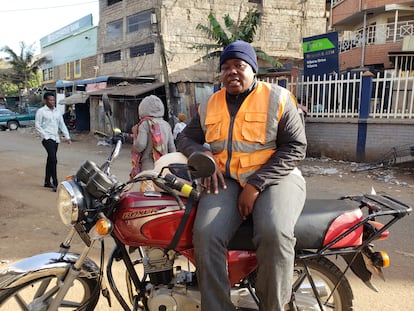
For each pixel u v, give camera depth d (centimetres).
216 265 193
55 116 698
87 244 207
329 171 920
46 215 523
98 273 229
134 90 1658
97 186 200
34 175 835
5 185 718
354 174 895
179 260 277
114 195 201
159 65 2336
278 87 219
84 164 207
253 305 216
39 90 3719
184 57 2364
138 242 207
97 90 1997
